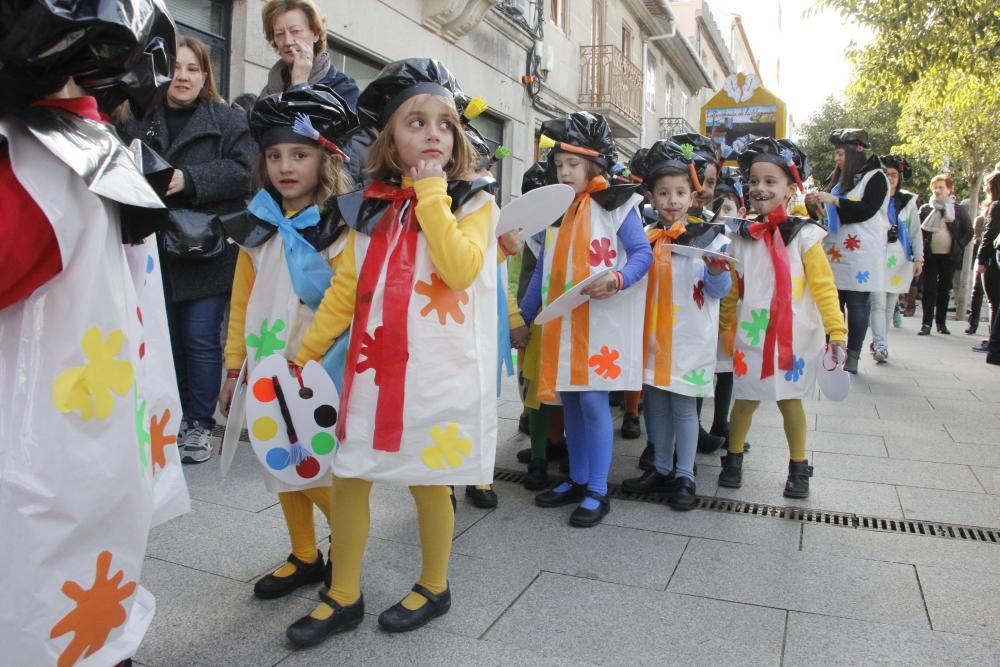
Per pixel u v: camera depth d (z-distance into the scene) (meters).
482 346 2.29
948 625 2.42
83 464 1.40
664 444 3.71
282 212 2.59
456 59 9.61
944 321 10.59
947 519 3.37
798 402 3.67
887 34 8.80
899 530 3.25
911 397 6.11
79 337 1.40
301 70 3.72
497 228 2.63
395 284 2.20
